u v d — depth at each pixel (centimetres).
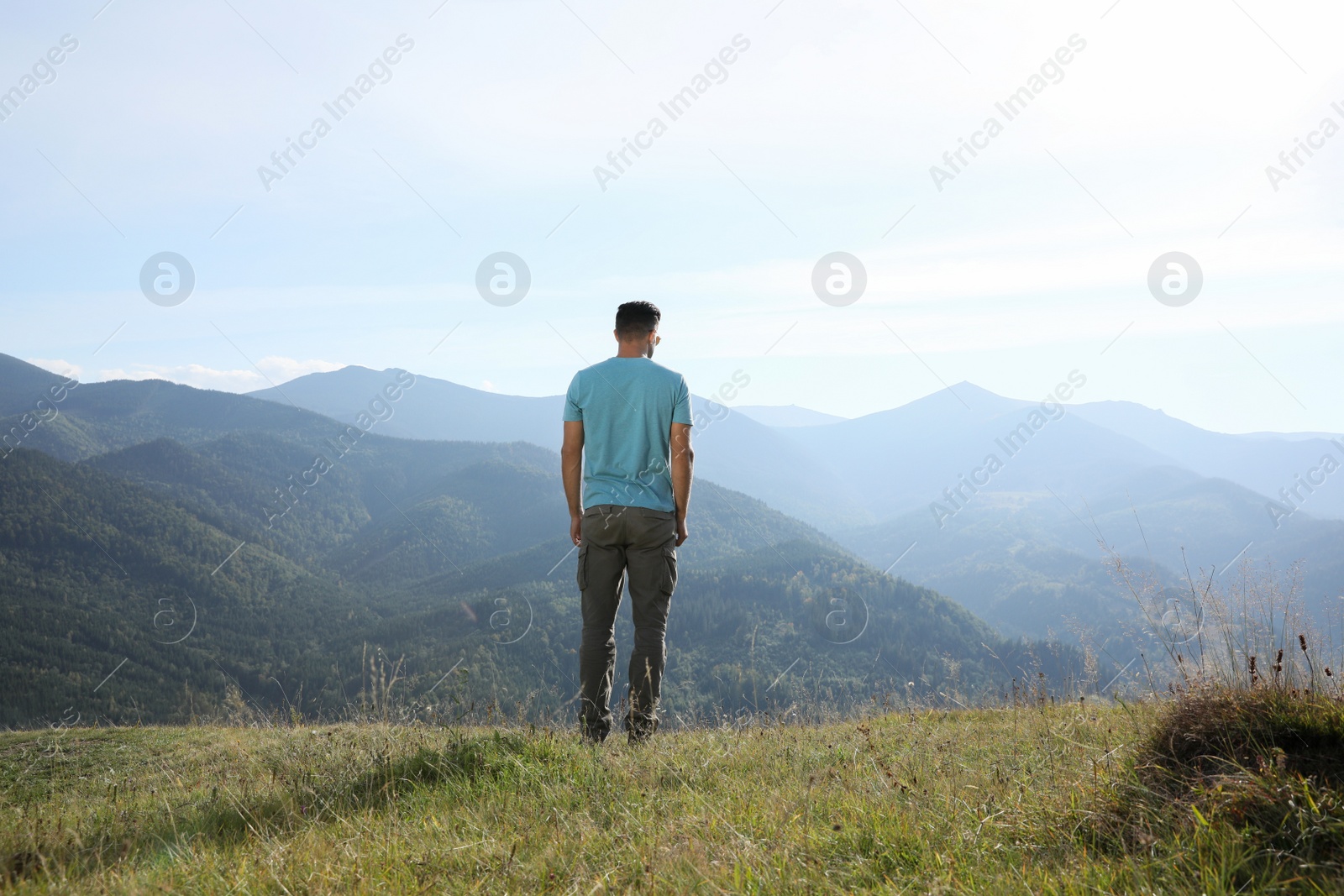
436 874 224
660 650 425
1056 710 443
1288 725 250
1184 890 179
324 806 313
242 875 229
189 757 504
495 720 432
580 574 434
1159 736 282
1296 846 191
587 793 309
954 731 439
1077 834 231
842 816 259
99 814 334
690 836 239
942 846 226
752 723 477
